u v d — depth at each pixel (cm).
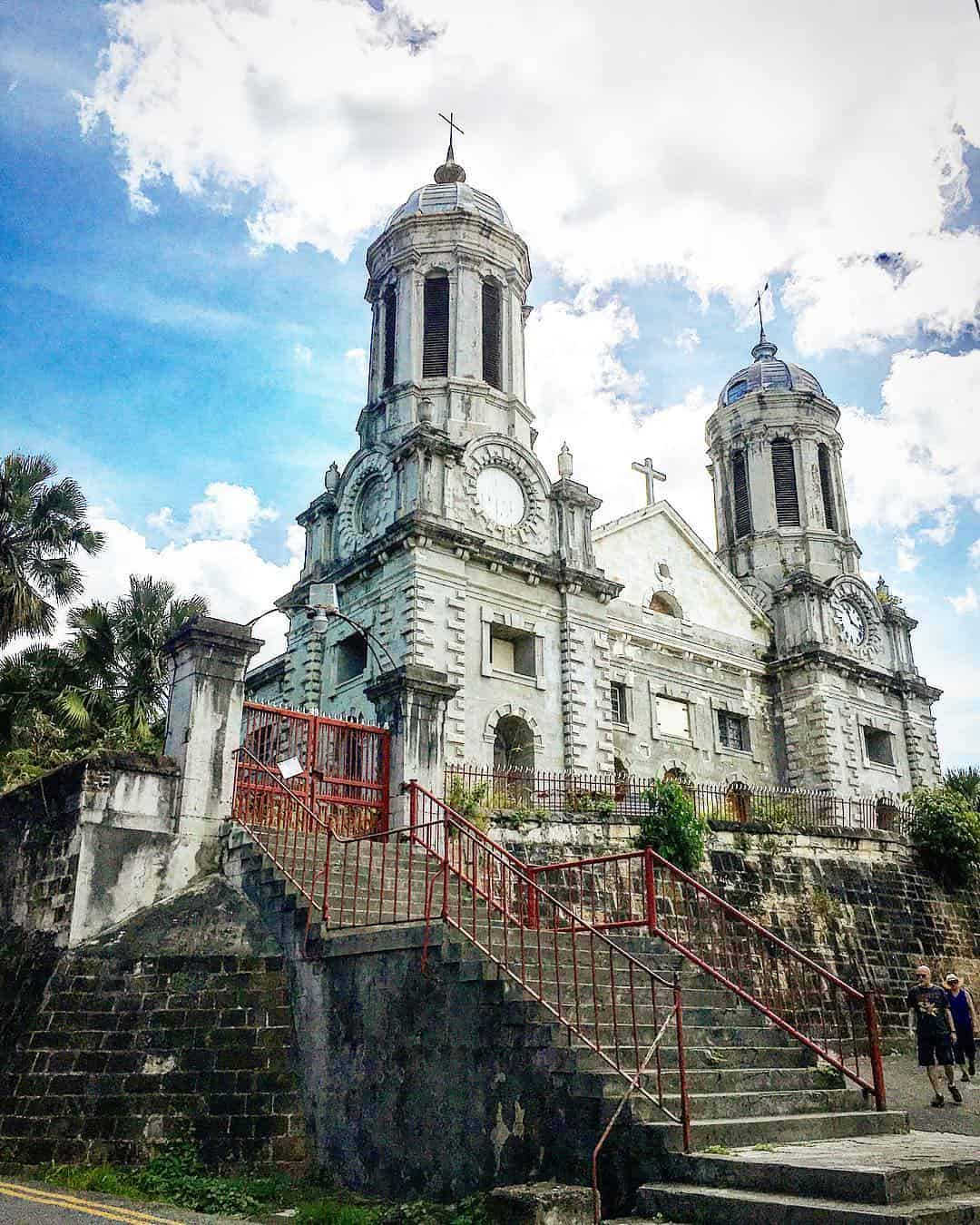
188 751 1489
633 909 2080
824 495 4656
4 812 1539
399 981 1163
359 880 1489
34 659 2798
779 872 2333
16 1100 1145
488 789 2288
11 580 2697
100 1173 1074
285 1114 1199
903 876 2573
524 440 3662
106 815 1393
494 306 3853
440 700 1898
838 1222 746
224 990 1267
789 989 2170
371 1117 1143
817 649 3956
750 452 4647
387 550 3144
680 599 3897
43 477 2895
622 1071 1002
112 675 2889
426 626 3014
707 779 3712
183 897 1397
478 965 1085
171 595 3062
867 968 2347
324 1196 1100
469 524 3238
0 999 1330
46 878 1403
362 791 1783
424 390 3562
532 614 3297
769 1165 841
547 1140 979
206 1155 1143
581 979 1275
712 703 3853
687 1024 1210
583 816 2138
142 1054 1188
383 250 3919
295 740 1744
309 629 3384
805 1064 1215
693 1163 882
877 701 4216
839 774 3884
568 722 3225
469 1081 1062
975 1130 1255
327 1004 1234
